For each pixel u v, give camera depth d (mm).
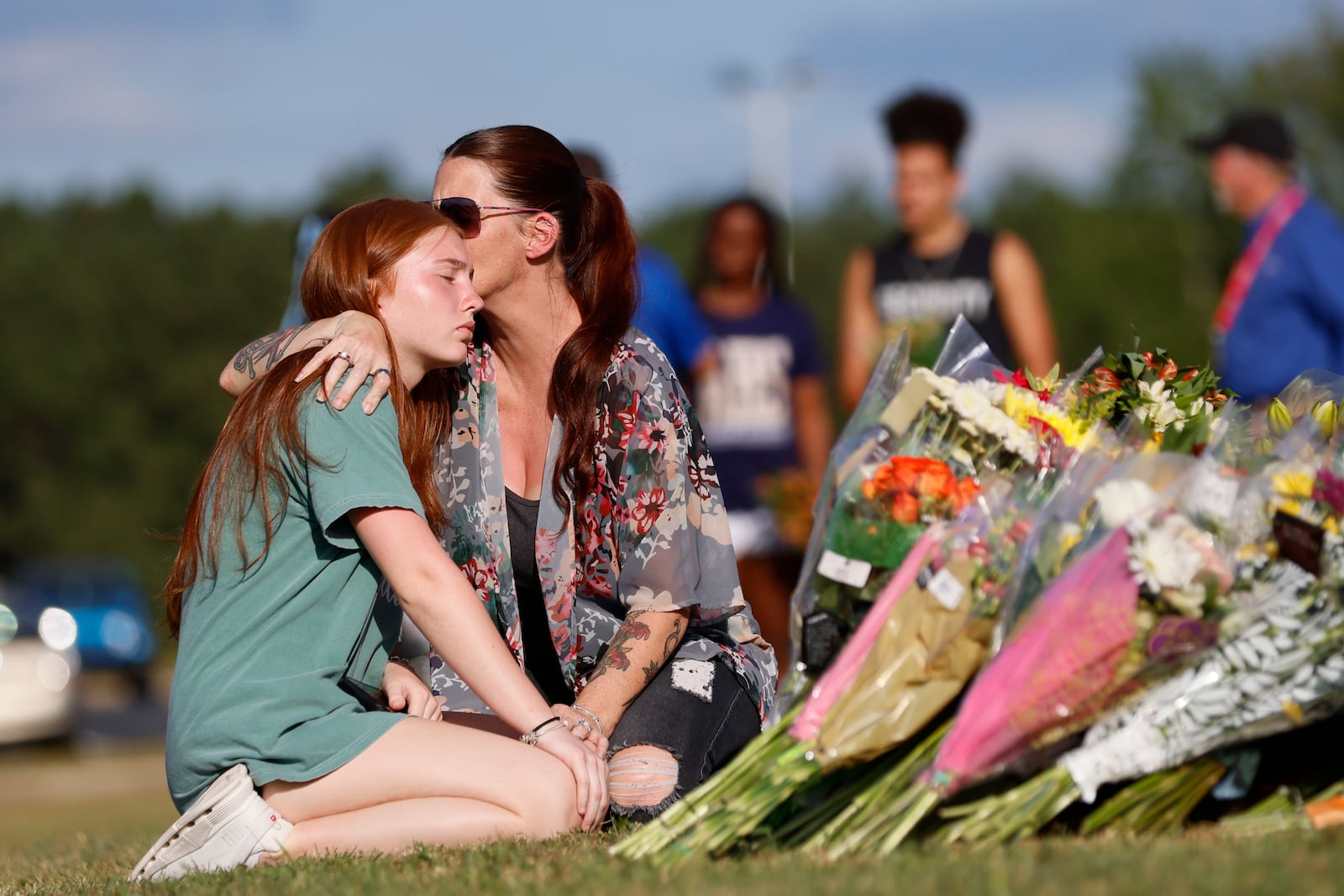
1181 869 6500
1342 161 124438
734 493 19797
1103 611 7387
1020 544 7633
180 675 8938
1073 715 7430
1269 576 7598
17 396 122938
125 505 122438
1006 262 17812
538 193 10164
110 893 8094
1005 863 6777
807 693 7977
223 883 7809
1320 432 8086
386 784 8711
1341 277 17656
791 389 20375
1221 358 18500
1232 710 7523
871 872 6730
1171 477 7707
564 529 10367
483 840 8609
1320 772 8211
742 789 7645
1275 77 127250
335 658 8992
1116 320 127000
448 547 10484
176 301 128625
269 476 8906
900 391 8258
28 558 122000
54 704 40781
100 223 138500
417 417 10148
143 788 28234
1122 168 136000
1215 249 129375
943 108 17797
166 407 126625
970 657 7543
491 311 10328
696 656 10352
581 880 7020
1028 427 8289
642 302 10766
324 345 9125
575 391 10164
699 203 133375
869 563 7836
